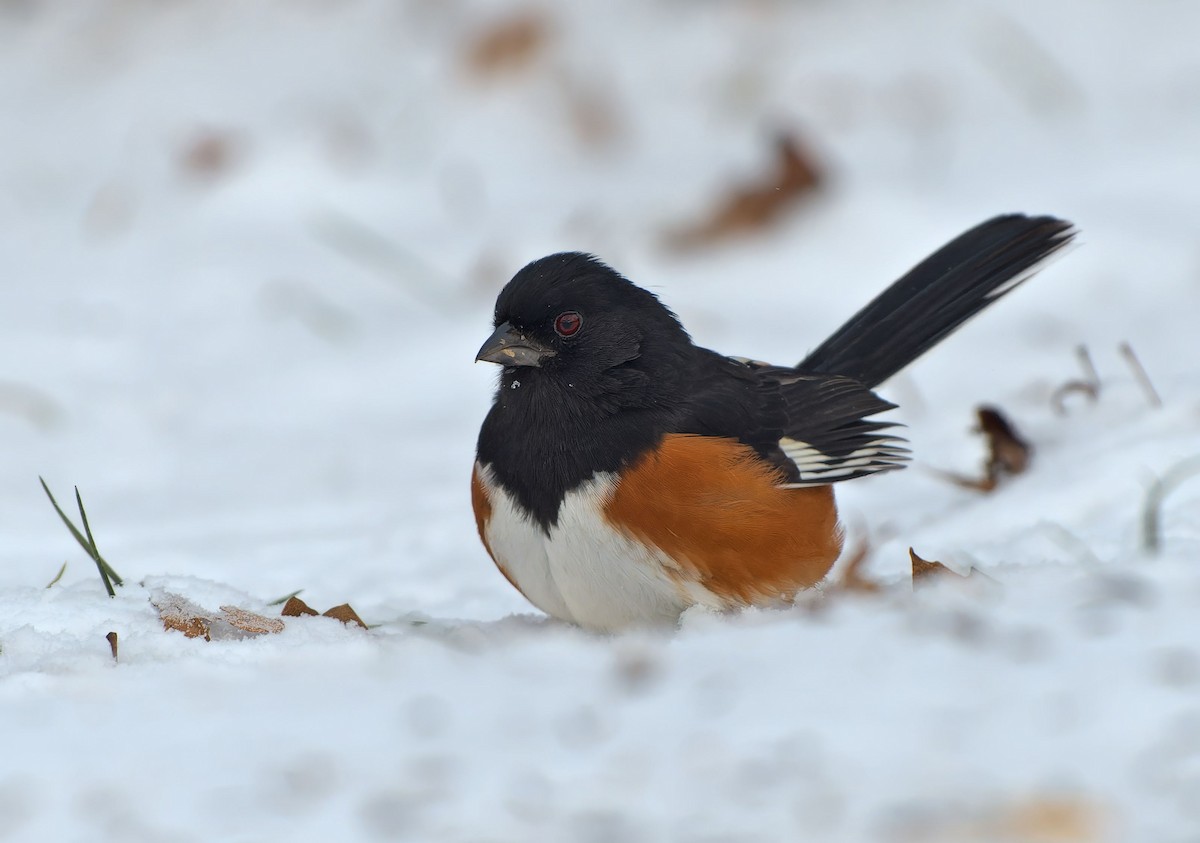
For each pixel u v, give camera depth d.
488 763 4.70
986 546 8.36
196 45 21.47
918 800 4.18
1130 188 15.98
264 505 10.99
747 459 7.66
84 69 21.39
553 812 4.30
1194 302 13.60
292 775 4.68
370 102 19.84
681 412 7.76
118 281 16.22
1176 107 18.03
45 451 12.44
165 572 9.32
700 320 14.52
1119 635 5.41
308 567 9.40
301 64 20.70
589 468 7.57
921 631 5.68
